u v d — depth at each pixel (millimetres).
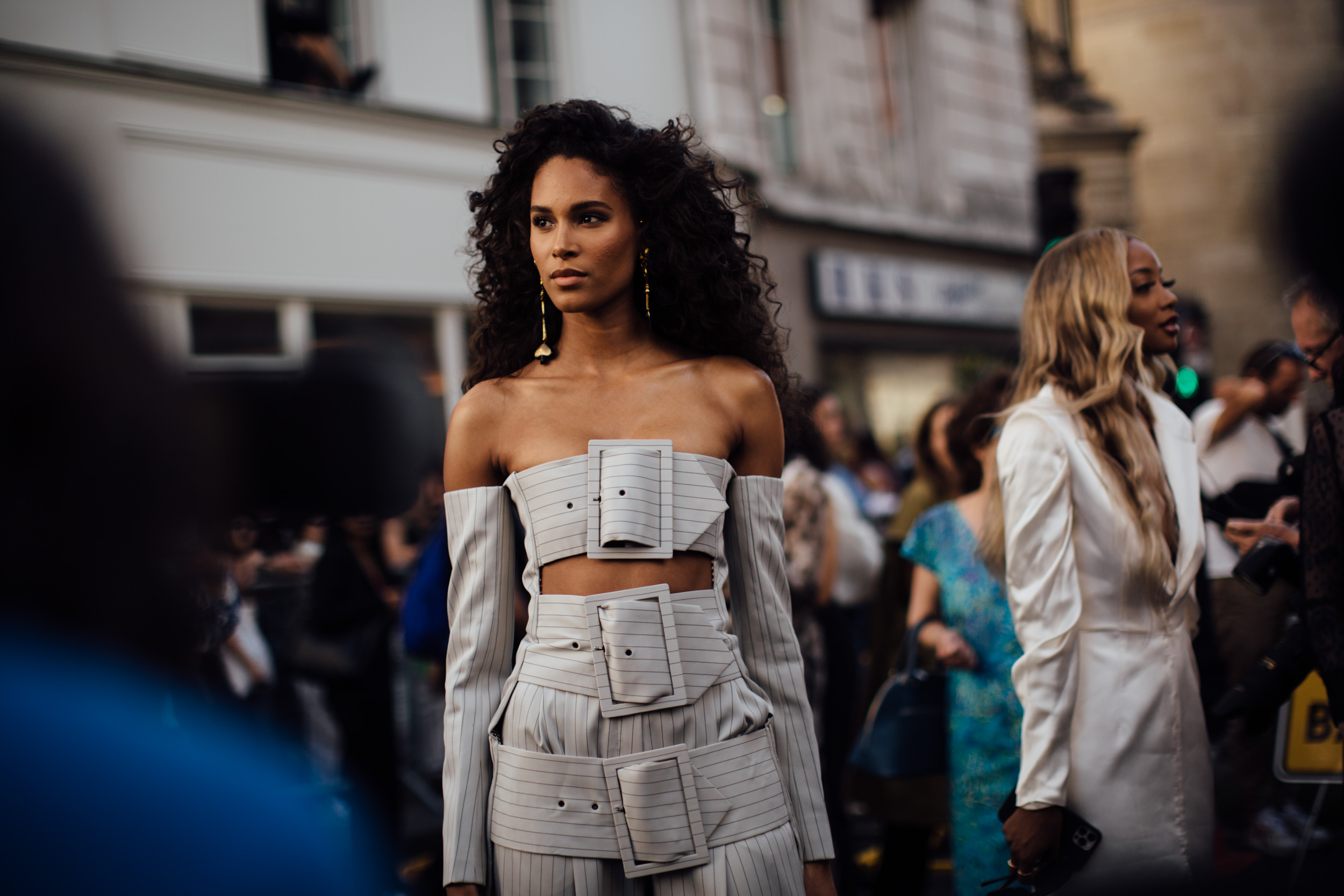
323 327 7012
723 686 1481
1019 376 2207
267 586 4195
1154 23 17453
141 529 671
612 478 1477
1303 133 1479
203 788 743
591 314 1581
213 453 715
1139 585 1893
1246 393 3877
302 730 4098
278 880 772
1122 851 1833
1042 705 1854
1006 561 2031
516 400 1583
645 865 1392
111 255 646
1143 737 1856
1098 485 1914
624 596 1450
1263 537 2250
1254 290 16875
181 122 6320
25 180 602
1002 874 2303
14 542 627
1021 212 13430
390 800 3436
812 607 3330
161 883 704
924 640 2590
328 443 3473
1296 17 16859
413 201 7457
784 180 10398
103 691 671
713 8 9617
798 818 1544
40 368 611
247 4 6715
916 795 2834
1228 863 2268
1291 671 2080
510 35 8203
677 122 1688
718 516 1511
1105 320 2010
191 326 6387
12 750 649
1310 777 2627
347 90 7266
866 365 11117
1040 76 16609
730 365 1616
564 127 1562
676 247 1617
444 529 3328
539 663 1475
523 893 1412
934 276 11961
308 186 6910
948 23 12406
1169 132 17422
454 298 7660
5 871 651
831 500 3654
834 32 11008
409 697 4695
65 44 5859
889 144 11930
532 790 1431
